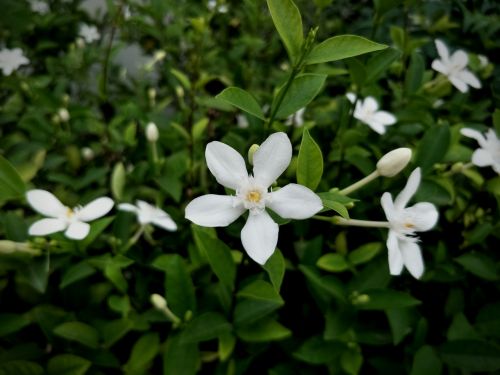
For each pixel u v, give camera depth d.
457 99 0.20
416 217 0.12
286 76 0.15
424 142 0.15
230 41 0.28
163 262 0.14
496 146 0.15
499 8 0.24
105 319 0.15
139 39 0.28
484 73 0.21
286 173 0.16
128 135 0.18
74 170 0.19
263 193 0.10
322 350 0.14
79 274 0.13
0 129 0.21
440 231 0.16
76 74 0.24
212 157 0.10
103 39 0.29
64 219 0.13
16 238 0.13
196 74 0.20
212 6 0.25
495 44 0.22
